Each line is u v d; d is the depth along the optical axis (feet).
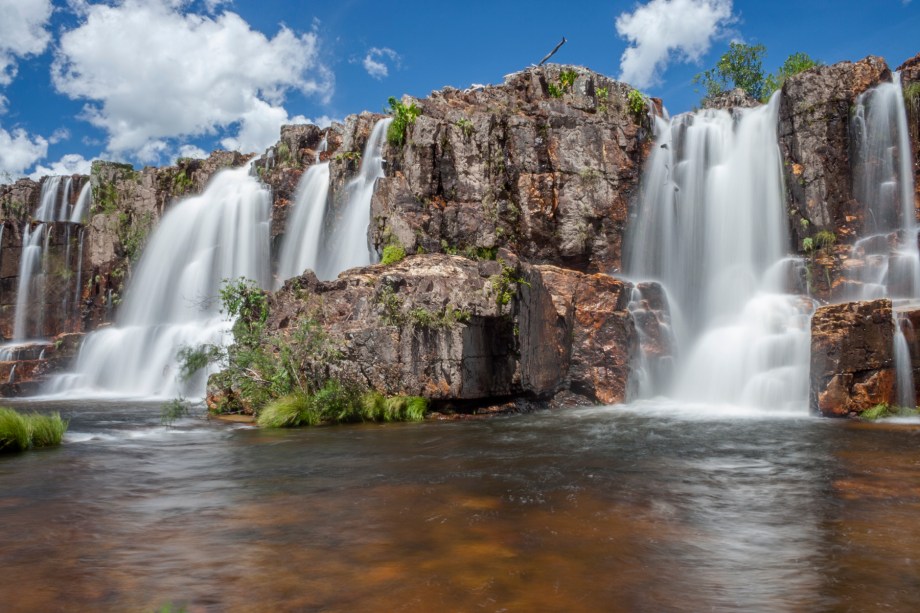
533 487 35.27
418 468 41.09
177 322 126.52
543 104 98.48
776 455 44.32
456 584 21.36
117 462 43.98
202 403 90.07
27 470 41.14
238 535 26.89
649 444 49.60
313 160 126.72
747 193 95.04
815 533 26.71
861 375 63.87
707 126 100.07
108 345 119.34
